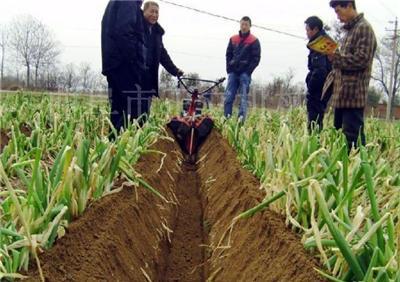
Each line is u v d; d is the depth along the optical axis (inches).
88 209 129.4
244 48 401.7
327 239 98.3
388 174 138.3
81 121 228.7
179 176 296.4
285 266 103.3
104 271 107.0
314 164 123.6
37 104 360.2
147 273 136.3
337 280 82.4
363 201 123.0
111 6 258.4
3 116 281.0
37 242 98.4
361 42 217.5
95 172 136.9
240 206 161.6
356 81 222.4
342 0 221.1
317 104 326.6
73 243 109.3
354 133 226.8
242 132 235.9
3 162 160.7
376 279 74.9
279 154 143.6
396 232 89.8
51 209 106.0
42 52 1583.4
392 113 1391.5
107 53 259.4
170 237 191.5
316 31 313.9
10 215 101.0
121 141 162.4
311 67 323.0
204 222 211.2
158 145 265.3
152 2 292.5
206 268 161.6
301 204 113.3
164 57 329.7
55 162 116.5
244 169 203.0
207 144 378.0
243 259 129.8
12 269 88.9
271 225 123.9
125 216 142.9
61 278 94.9
